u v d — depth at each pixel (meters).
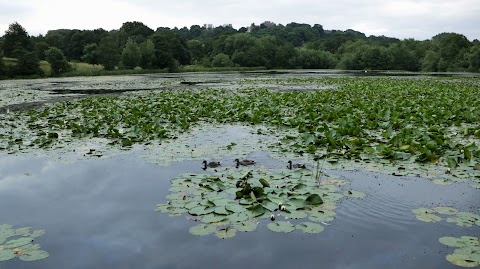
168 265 4.07
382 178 6.66
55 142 9.61
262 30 167.50
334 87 28.34
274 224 4.79
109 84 35.94
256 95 20.31
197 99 18.38
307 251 4.30
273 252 4.28
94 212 5.40
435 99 17.45
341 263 4.05
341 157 7.91
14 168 7.45
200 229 4.76
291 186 6.10
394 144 8.66
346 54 99.69
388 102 16.66
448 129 10.38
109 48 74.62
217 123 12.34
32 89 30.14
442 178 6.61
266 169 7.05
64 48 97.62
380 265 4.00
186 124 11.31
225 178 6.52
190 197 5.75
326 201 5.56
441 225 4.87
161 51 78.12
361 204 5.51
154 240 4.59
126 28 121.88
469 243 4.34
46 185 6.51
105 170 7.29
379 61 91.69
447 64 83.69
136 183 6.55
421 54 103.31
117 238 4.66
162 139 9.83
